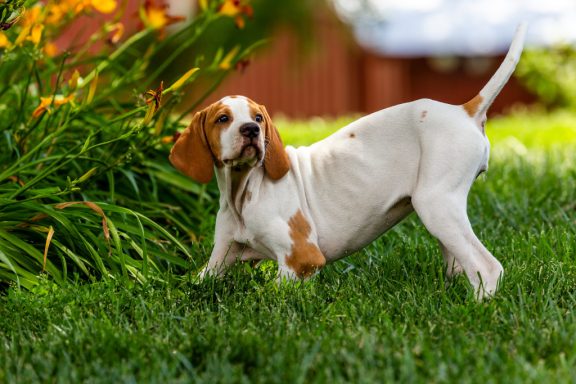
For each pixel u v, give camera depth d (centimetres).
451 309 379
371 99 1981
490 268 395
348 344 335
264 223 407
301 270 409
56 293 415
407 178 407
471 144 396
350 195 414
